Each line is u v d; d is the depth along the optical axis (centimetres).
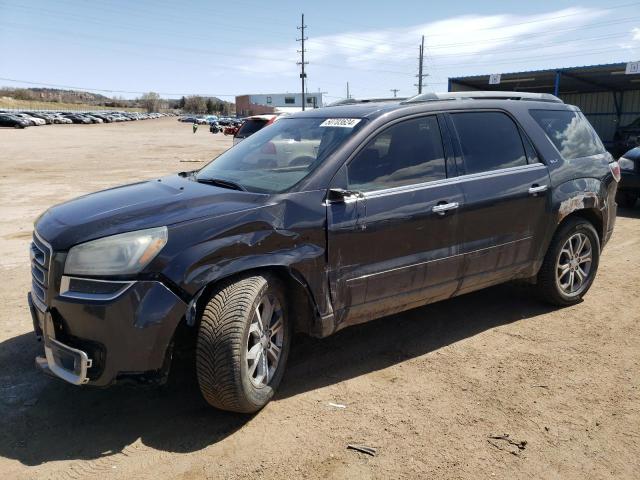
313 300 357
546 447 309
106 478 285
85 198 383
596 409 347
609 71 2203
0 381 382
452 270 422
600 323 482
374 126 393
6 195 1253
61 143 3506
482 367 402
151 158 2411
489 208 435
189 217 323
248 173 403
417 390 371
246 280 329
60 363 313
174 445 312
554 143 496
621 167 1007
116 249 304
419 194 398
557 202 480
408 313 507
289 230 343
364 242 373
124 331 298
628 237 806
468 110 447
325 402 356
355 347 437
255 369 338
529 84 2698
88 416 341
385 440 316
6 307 520
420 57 6016
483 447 309
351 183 376
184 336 344
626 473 289
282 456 302
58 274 310
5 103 11069
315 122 430
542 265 494
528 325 478
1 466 293
